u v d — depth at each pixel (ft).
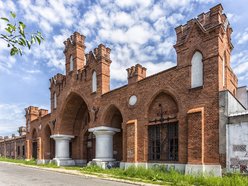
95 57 85.92
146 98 65.51
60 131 103.40
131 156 66.03
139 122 66.44
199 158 49.08
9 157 187.83
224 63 55.57
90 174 62.80
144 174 53.67
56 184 46.03
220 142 47.16
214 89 49.70
